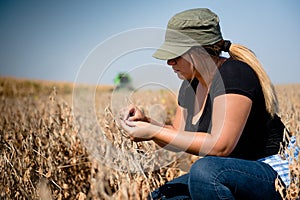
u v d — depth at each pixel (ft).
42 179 10.76
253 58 9.31
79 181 11.73
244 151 9.41
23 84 43.96
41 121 14.03
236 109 8.82
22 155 11.29
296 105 18.60
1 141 12.44
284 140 9.14
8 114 19.11
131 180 8.76
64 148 12.39
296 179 8.96
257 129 9.28
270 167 9.18
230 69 9.07
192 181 9.04
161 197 10.03
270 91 9.22
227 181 8.84
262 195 9.04
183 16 9.14
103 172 7.95
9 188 10.47
